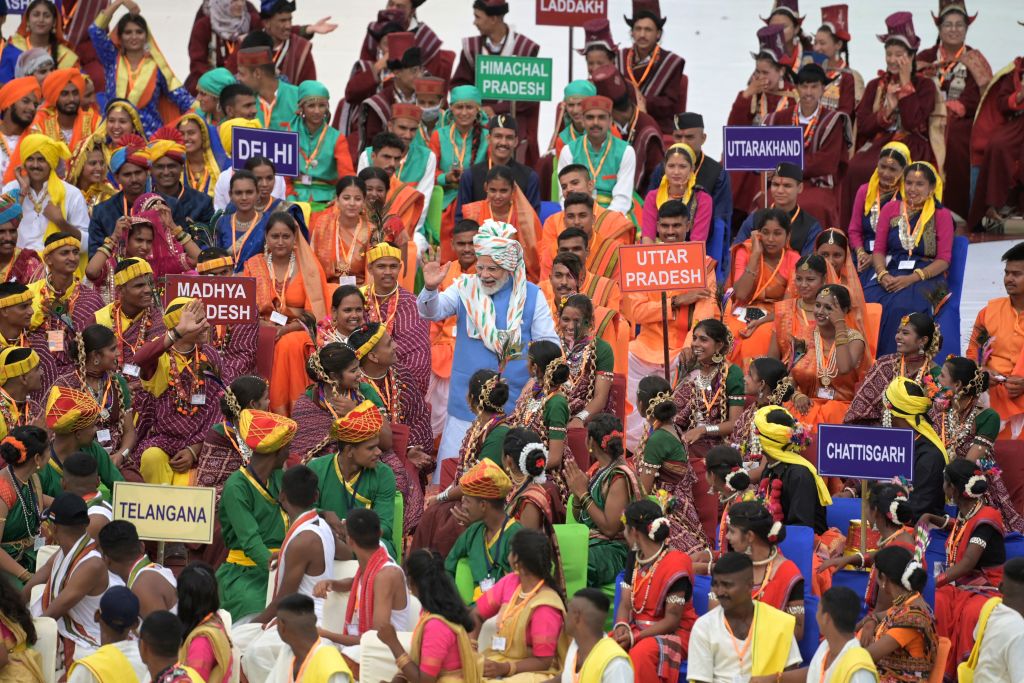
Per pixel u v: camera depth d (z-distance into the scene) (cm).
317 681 2409
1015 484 3581
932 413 3553
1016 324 4116
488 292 3903
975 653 2852
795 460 3288
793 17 6462
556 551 2925
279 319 4125
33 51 5647
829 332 4072
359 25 8950
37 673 2728
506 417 3525
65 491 3056
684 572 2917
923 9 9325
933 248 4500
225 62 6362
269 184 4447
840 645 2577
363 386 3631
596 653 2555
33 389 3544
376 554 2795
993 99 5812
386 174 4622
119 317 3869
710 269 4472
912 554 2977
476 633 2847
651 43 6034
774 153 4925
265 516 3105
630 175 5138
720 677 2733
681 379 3844
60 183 4681
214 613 2569
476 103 5262
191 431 3628
